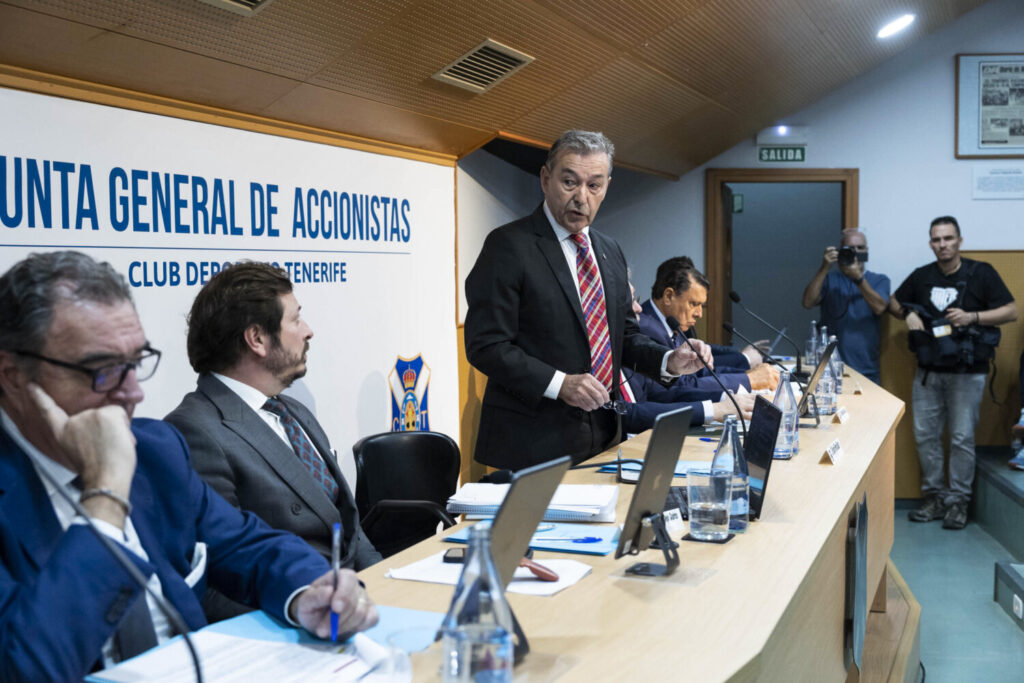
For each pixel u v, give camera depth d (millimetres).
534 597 1419
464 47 3412
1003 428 6121
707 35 4332
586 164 2588
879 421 3182
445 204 4285
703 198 6500
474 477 4906
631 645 1232
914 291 5754
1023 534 4703
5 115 2197
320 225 3340
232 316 1799
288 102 3059
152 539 1312
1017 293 6121
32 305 1143
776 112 6016
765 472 1875
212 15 2475
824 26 4848
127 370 1194
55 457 1209
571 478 2246
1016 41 6055
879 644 3039
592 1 3547
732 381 3578
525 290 2646
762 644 1237
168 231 2656
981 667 3406
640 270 6621
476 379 4883
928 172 6199
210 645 1202
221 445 1739
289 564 1339
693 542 1728
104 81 2439
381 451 2523
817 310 8789
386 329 3783
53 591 1069
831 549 1845
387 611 1337
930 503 5738
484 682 1009
